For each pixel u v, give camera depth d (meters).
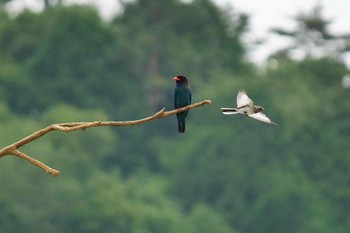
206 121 119.19
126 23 139.50
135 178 115.38
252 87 120.44
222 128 115.25
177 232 98.12
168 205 105.62
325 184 110.38
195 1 140.25
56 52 130.62
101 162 115.25
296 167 111.12
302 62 133.62
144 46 132.25
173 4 139.00
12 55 136.88
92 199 98.31
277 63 135.88
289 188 105.19
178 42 134.12
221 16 141.12
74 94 128.50
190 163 114.62
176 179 114.31
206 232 100.62
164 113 12.92
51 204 100.06
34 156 106.31
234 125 115.44
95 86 129.50
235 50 139.00
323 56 133.38
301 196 104.75
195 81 129.88
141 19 136.62
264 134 114.44
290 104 120.00
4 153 12.93
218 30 139.38
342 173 112.38
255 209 105.56
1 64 130.88
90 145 114.56
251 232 105.75
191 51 134.25
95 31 131.88
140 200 105.00
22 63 135.75
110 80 129.62
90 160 110.44
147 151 122.62
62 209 99.69
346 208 107.38
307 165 113.50
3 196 98.19
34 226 98.12
